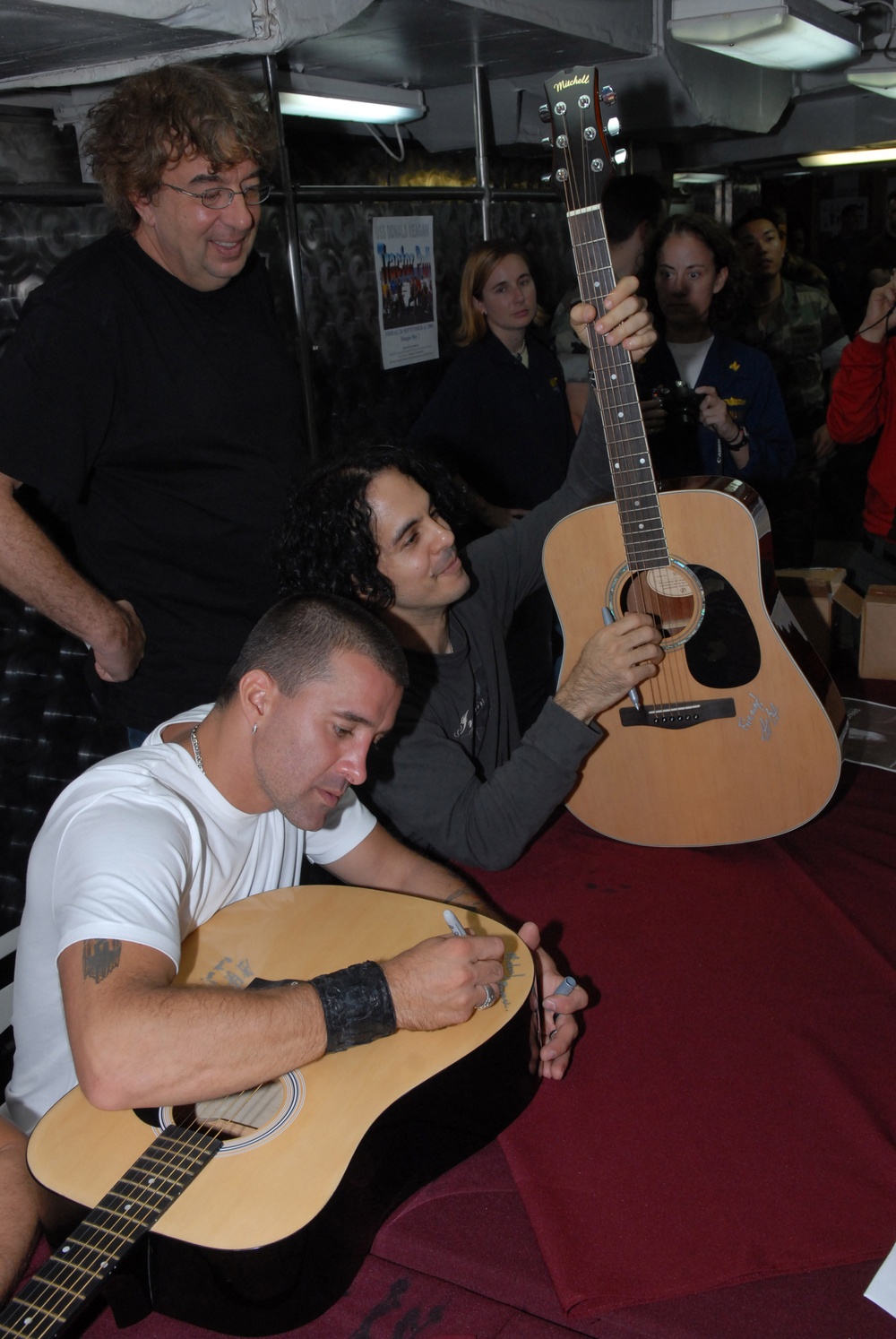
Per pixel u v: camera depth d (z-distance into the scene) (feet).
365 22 8.36
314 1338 3.41
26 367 5.55
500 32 9.13
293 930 4.65
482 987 4.13
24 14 5.59
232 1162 3.59
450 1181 3.95
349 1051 4.01
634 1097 4.21
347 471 5.37
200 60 7.39
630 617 5.49
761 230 14.24
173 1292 3.47
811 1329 3.27
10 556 5.54
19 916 9.09
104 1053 3.57
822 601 7.98
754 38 10.46
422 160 13.16
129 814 4.17
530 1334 3.32
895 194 19.02
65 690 8.88
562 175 5.95
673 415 9.02
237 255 5.95
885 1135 3.92
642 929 5.27
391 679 4.21
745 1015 4.62
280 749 4.25
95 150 5.78
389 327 12.06
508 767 5.56
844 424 9.93
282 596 5.58
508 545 6.72
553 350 11.78
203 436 6.15
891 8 12.79
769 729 5.87
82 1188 3.54
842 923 5.16
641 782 6.09
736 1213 3.66
